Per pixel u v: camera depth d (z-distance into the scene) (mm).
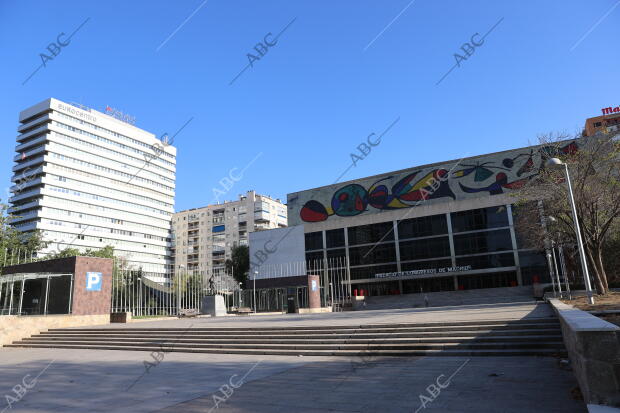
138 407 7086
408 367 9797
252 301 38281
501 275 53625
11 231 40375
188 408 6895
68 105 100812
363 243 62250
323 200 68562
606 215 23484
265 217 107750
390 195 64312
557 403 6125
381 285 60406
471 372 8820
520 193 25766
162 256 118500
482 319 13414
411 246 58938
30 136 98438
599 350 5070
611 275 35344
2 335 18922
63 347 17734
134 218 113188
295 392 7727
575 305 15086
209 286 35438
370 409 6340
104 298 23703
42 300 24062
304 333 14297
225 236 110688
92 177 104062
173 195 127312
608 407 4852
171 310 32750
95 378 10102
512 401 6367
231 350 13836
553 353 10133
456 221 56750
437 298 43156
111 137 110438
